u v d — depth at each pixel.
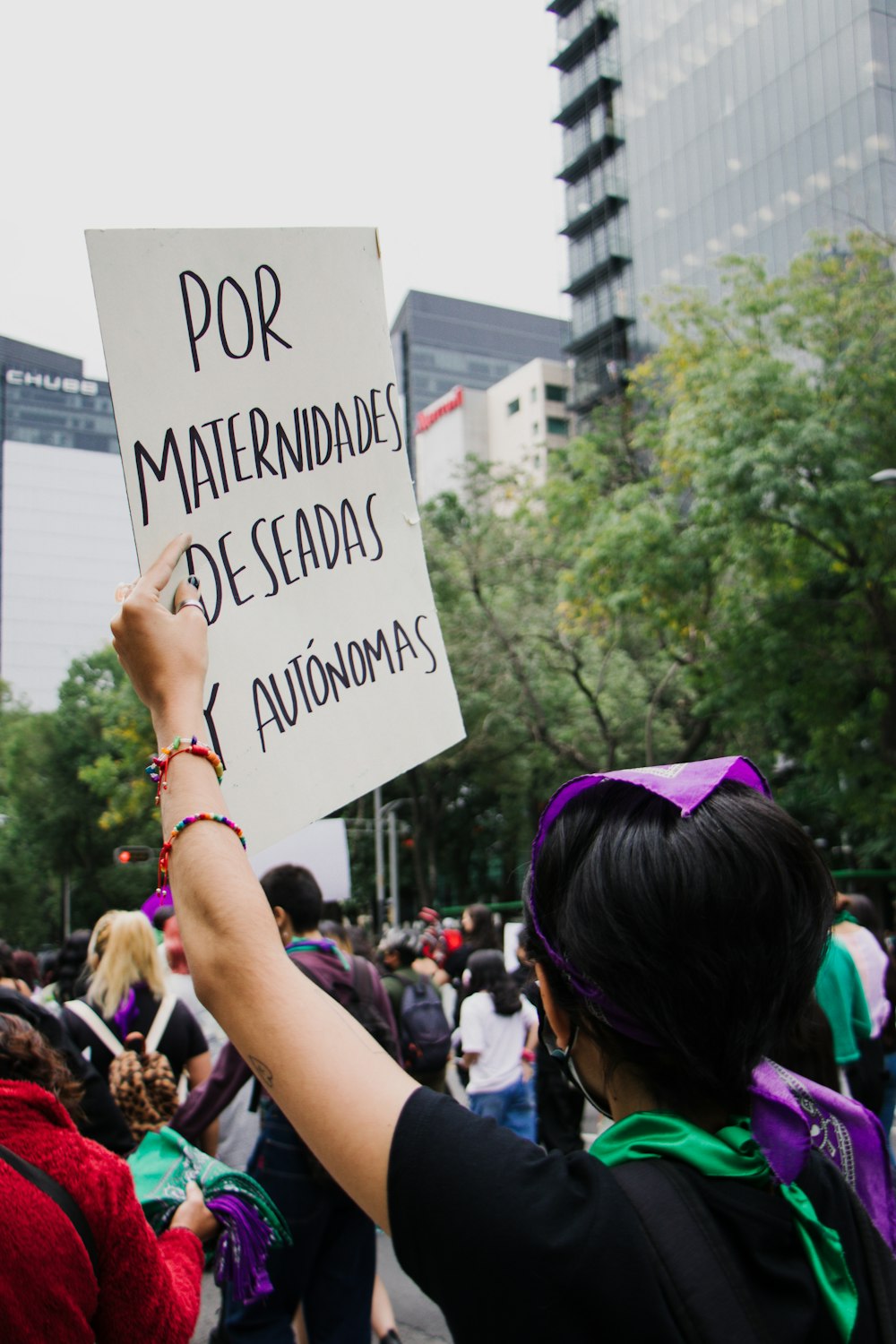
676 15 54.19
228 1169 2.39
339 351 1.57
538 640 24.92
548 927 1.02
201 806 1.05
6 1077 1.89
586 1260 0.79
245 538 1.46
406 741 1.59
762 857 0.94
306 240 1.54
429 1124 0.85
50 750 44.84
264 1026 0.92
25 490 138.25
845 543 16.34
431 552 25.14
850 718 18.06
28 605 135.88
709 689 19.38
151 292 1.41
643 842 0.95
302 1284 3.33
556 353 129.12
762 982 0.92
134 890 45.03
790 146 47.16
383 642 1.59
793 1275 0.86
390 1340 4.16
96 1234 1.62
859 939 5.38
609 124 58.22
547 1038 1.09
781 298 17.92
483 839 39.62
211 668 1.43
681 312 19.34
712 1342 0.79
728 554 17.19
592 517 20.27
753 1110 0.93
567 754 23.14
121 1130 3.40
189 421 1.43
